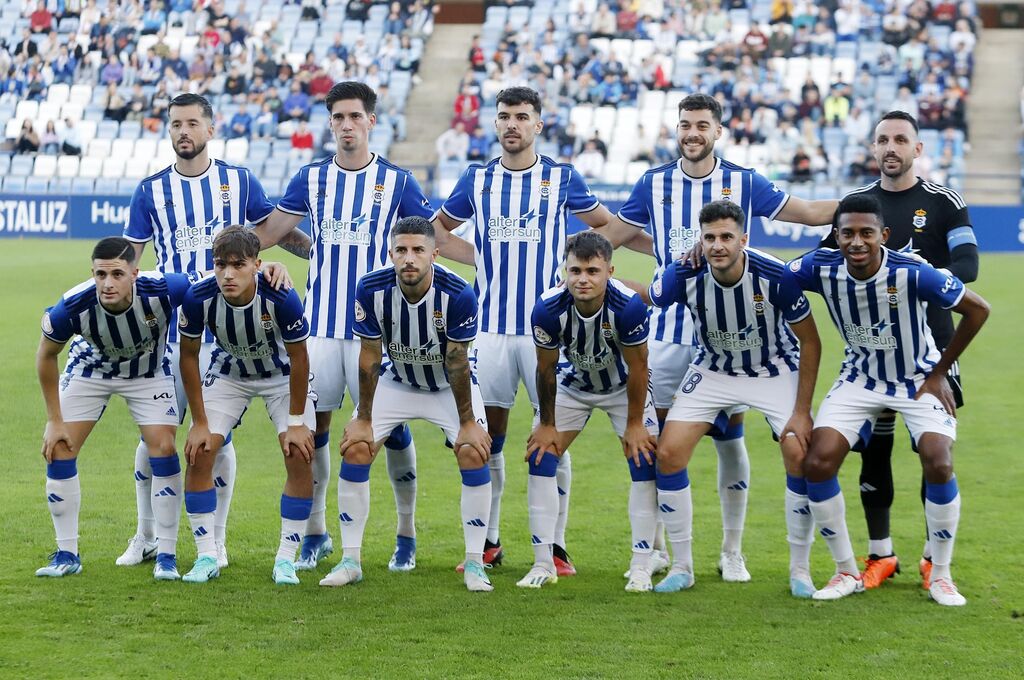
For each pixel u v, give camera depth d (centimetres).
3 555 1055
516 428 1667
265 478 1380
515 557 1098
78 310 963
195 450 982
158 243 1130
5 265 3328
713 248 938
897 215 1045
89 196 4100
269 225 1136
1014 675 781
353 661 802
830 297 963
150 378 1019
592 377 1009
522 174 1097
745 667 793
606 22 4747
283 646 830
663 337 1077
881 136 1030
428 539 1145
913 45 4475
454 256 1138
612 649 828
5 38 5009
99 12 4997
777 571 1047
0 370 1950
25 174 4425
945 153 4025
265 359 1007
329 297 1098
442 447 1550
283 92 4594
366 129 1098
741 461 1026
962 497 1287
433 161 4488
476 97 4353
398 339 977
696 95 1067
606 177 4103
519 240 1090
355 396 1095
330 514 1237
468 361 980
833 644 839
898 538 1150
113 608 909
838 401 974
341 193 1104
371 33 5006
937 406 962
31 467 1390
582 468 1446
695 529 1188
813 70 4481
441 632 864
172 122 1106
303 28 5053
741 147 4103
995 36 4981
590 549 1122
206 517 998
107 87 4675
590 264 927
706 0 4800
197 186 1121
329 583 983
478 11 5391
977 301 934
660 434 1030
